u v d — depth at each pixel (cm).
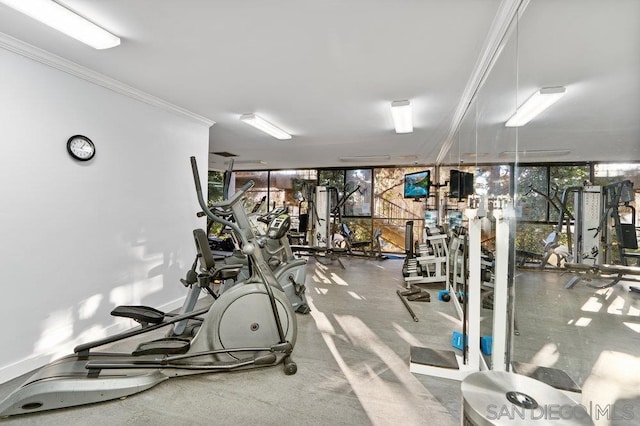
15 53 218
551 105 204
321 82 279
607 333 123
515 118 195
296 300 346
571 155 152
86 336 264
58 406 175
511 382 113
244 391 200
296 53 227
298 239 797
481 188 274
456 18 180
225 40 210
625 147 115
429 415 179
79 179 260
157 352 213
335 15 179
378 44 212
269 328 231
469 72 254
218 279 252
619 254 115
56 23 184
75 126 256
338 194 795
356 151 635
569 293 147
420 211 788
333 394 198
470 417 100
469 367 217
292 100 328
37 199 232
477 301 221
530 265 178
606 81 171
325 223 725
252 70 256
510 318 190
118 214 293
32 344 228
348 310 363
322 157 721
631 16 140
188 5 171
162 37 207
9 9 178
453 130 436
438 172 676
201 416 176
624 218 113
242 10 176
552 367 155
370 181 845
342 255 791
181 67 253
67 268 251
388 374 222
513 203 200
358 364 236
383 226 831
